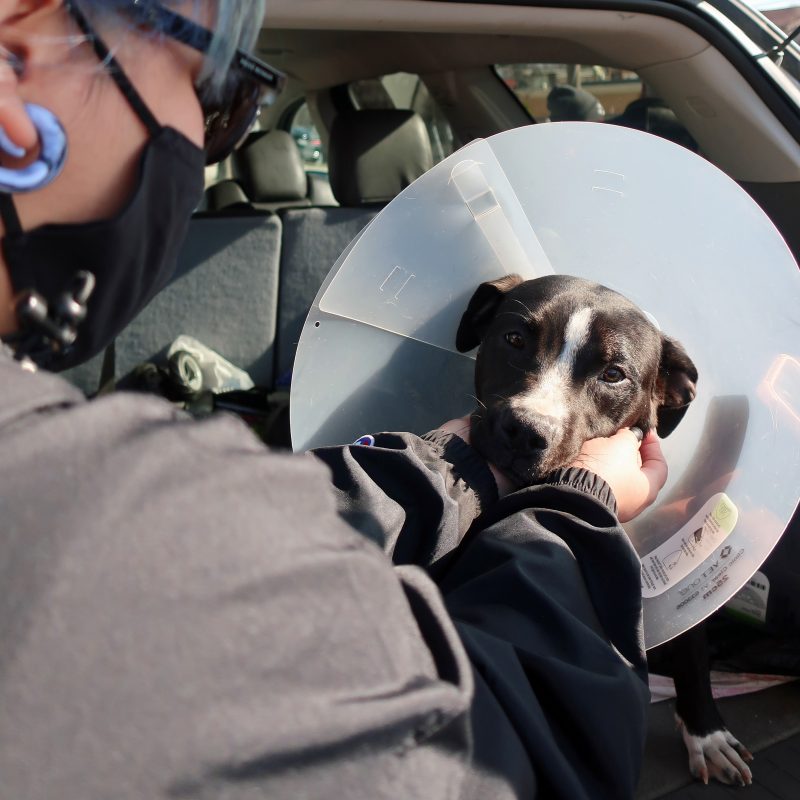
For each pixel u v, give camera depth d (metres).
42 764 0.53
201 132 0.88
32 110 0.70
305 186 5.00
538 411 1.92
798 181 2.52
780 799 1.94
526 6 2.37
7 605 0.54
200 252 3.44
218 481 0.63
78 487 0.57
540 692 0.90
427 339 2.22
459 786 0.71
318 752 0.60
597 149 1.94
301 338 1.90
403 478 1.33
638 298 2.22
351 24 2.32
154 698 0.56
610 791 0.89
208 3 0.80
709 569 1.82
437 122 4.41
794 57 2.53
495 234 2.13
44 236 0.76
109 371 3.26
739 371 1.96
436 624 0.76
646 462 1.88
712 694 2.22
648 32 2.51
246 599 0.60
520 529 1.14
